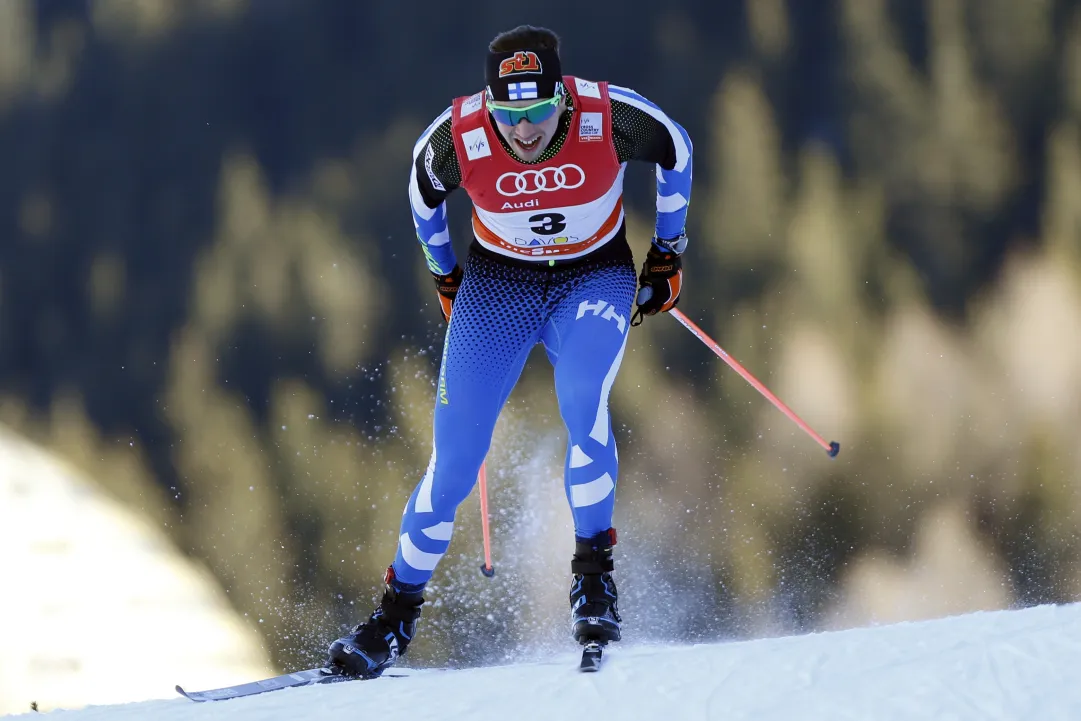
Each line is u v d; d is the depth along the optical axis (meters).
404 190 60.88
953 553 46.88
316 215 60.81
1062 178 57.12
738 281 56.50
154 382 57.28
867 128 59.91
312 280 58.91
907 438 51.44
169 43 65.25
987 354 54.72
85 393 57.09
